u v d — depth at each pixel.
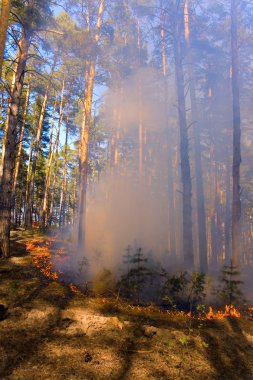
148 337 5.22
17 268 8.28
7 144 9.55
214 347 5.19
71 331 5.19
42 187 36.78
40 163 34.12
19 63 10.02
